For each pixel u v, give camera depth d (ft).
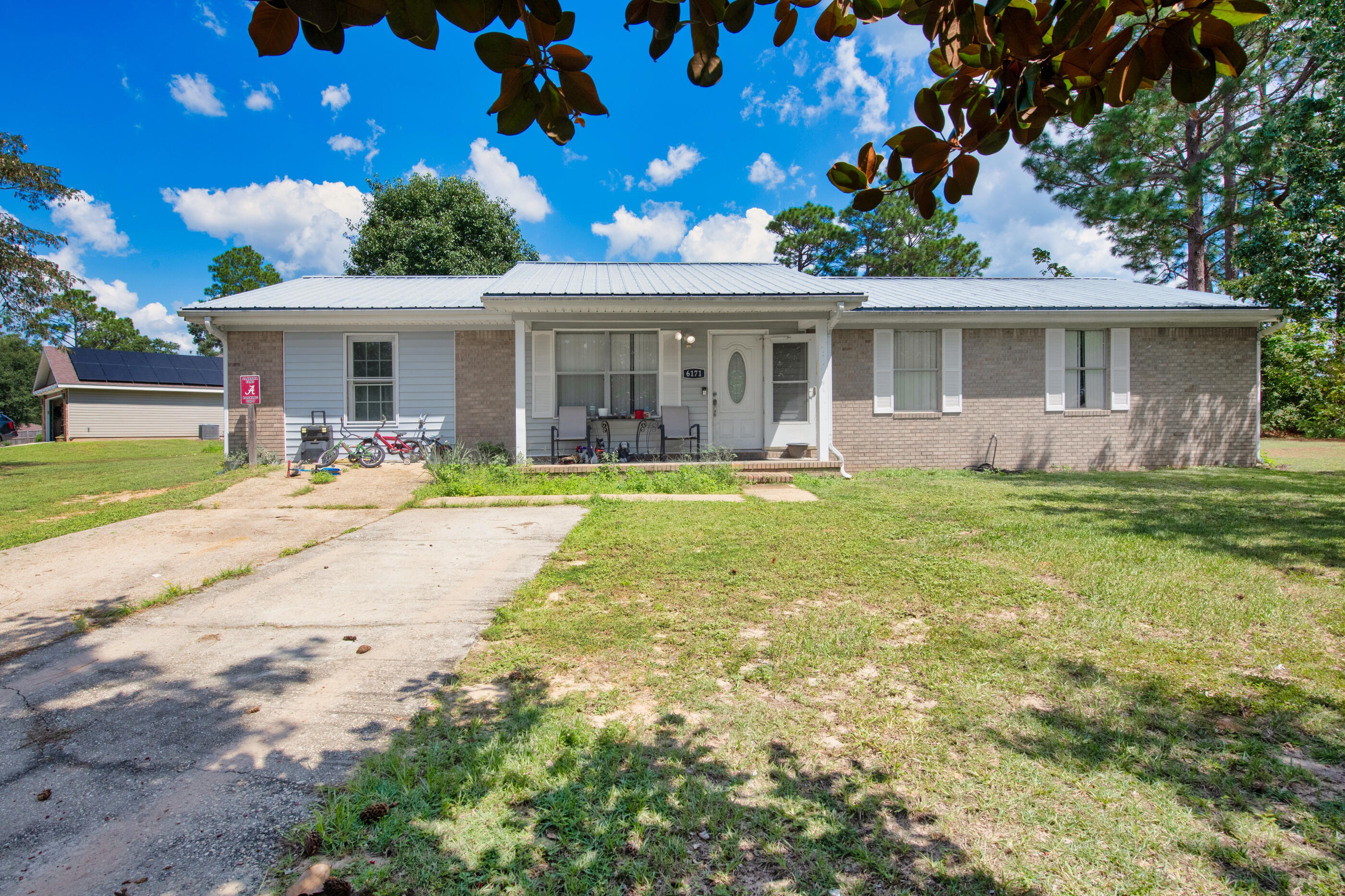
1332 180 52.16
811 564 16.79
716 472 32.53
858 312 38.55
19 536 21.80
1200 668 10.48
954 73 5.51
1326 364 56.95
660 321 35.88
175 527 23.03
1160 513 23.49
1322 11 51.78
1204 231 65.67
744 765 7.83
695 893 5.81
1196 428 41.63
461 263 82.74
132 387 98.99
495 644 11.87
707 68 4.99
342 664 11.15
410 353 39.29
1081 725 8.70
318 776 7.75
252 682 10.48
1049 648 11.31
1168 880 5.95
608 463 34.55
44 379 104.78
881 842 6.48
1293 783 7.43
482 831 6.64
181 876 6.04
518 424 33.83
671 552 18.16
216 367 113.60
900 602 13.85
